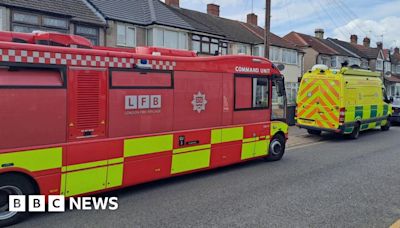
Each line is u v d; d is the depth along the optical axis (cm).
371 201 610
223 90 805
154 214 546
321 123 1392
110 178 605
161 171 683
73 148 554
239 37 3016
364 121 1493
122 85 614
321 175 803
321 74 1395
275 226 495
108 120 598
